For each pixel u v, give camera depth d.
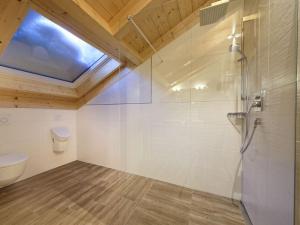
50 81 2.16
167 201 1.63
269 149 0.98
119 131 2.44
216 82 1.70
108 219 1.37
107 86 2.52
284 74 0.80
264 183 1.06
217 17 1.61
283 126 0.80
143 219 1.38
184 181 1.92
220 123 1.70
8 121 1.93
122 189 1.87
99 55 2.15
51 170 2.42
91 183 2.02
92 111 2.72
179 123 1.94
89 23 1.35
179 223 1.33
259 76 1.15
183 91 1.89
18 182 2.01
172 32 1.89
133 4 1.40
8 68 1.71
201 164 1.82
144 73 2.15
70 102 2.72
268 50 0.99
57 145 2.42
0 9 1.06
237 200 1.63
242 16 1.53
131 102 2.29
